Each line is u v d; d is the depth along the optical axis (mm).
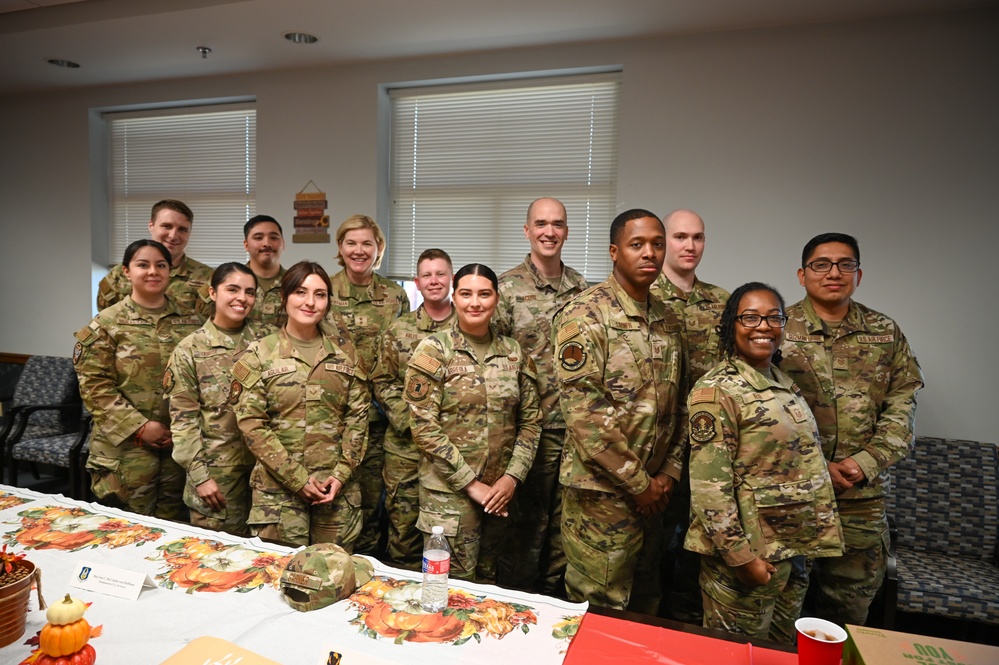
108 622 1333
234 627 1319
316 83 4422
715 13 3314
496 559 2508
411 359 2379
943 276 3250
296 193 4531
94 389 2793
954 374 3256
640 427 2047
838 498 2250
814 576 2756
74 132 5078
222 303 2674
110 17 3574
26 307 5344
